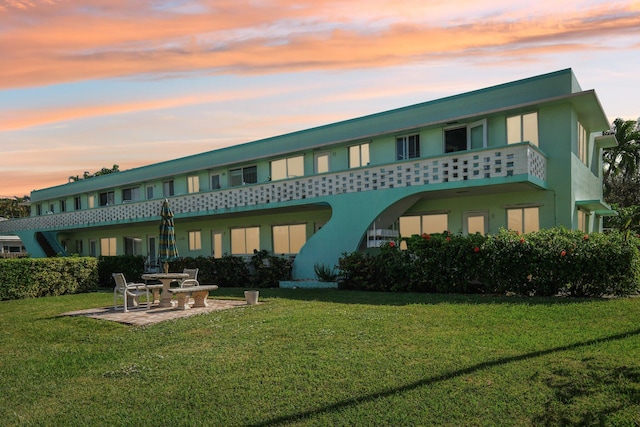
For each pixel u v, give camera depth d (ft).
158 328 32.19
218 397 18.21
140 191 101.04
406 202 59.00
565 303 34.71
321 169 69.92
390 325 28.99
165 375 21.20
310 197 63.98
